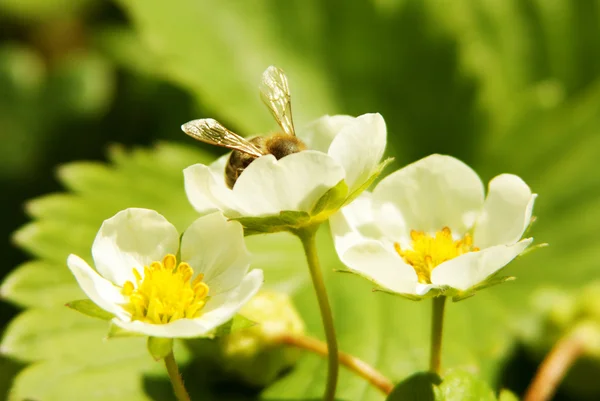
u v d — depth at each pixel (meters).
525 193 0.27
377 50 0.38
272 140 0.28
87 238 0.33
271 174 0.27
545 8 0.40
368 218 0.28
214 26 0.37
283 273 0.33
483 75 0.37
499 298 0.34
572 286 0.34
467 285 0.27
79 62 0.40
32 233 0.33
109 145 0.38
